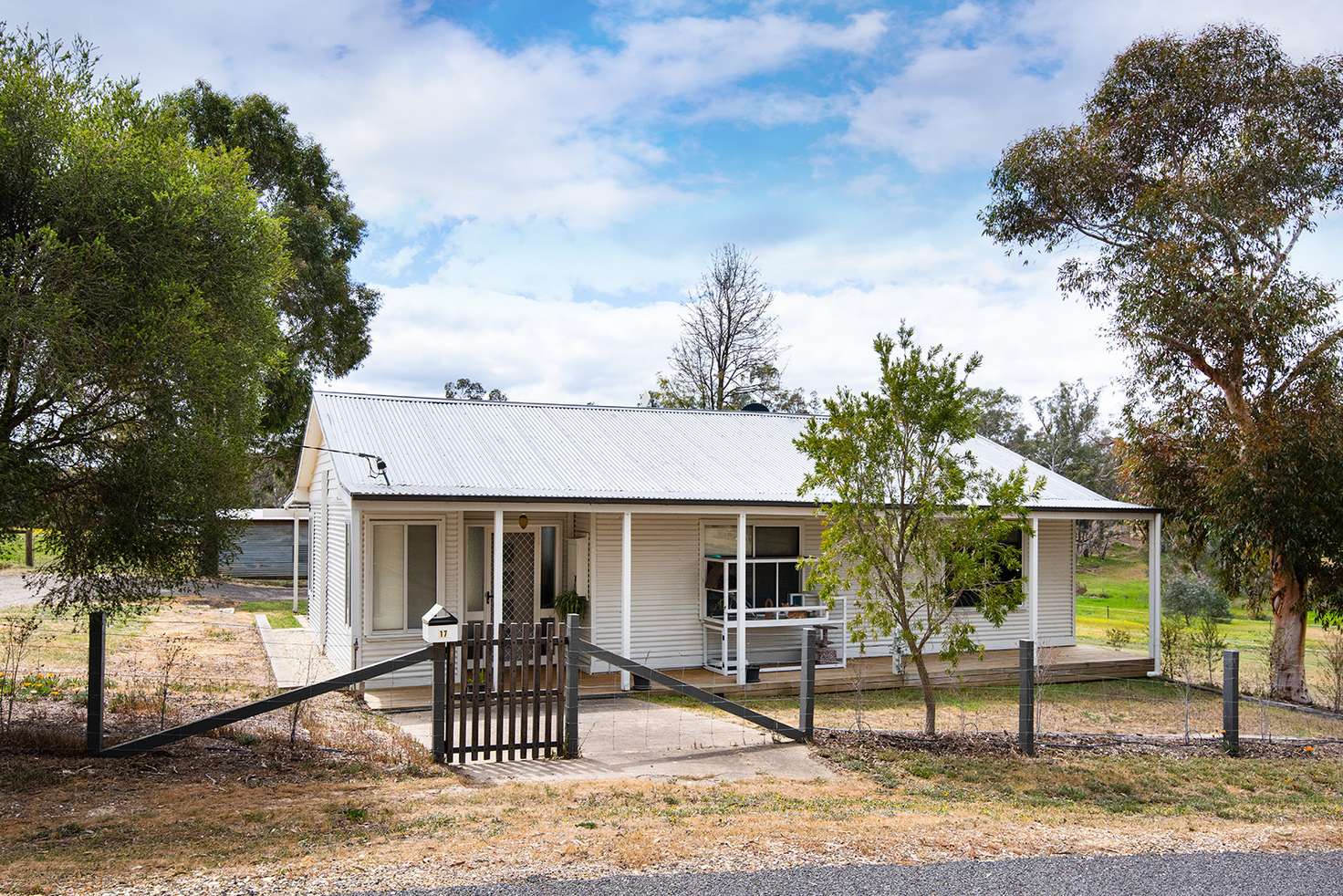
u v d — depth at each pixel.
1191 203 15.69
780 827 5.94
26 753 7.42
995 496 9.26
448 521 13.38
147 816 5.91
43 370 7.49
